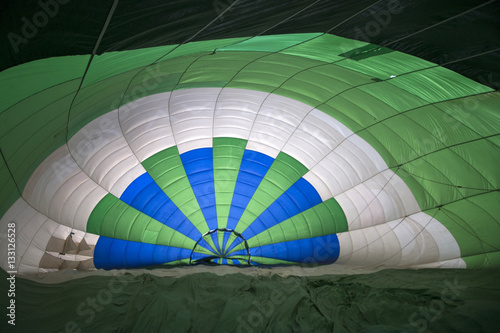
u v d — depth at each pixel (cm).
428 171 1003
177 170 1133
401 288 718
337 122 1020
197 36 471
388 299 638
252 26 483
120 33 365
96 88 649
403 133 954
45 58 377
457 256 1005
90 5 297
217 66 791
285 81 888
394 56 644
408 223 1097
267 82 905
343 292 699
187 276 745
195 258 1127
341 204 1167
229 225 1170
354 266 1085
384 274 867
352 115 974
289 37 598
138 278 759
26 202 771
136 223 1066
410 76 712
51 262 869
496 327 470
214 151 1151
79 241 953
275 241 1163
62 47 366
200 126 1080
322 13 479
